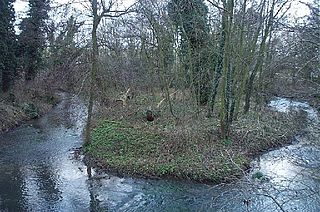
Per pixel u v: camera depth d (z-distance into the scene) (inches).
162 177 679.1
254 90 1198.3
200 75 1020.5
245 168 684.7
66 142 951.0
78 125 1158.3
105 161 756.0
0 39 1262.3
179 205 568.1
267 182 579.5
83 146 864.3
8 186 654.5
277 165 698.2
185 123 923.4
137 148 792.3
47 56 1612.9
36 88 1526.8
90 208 569.0
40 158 814.5
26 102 1352.1
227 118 809.5
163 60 1065.5
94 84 834.2
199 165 693.3
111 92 1269.7
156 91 1305.4
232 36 824.9
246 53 941.2
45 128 1123.3
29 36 1521.9
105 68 1195.3
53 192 629.6
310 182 463.5
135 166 714.8
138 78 1305.4
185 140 791.1
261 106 1165.1
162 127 903.7
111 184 661.9
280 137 874.8
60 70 1294.3
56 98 1632.6
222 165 686.5
